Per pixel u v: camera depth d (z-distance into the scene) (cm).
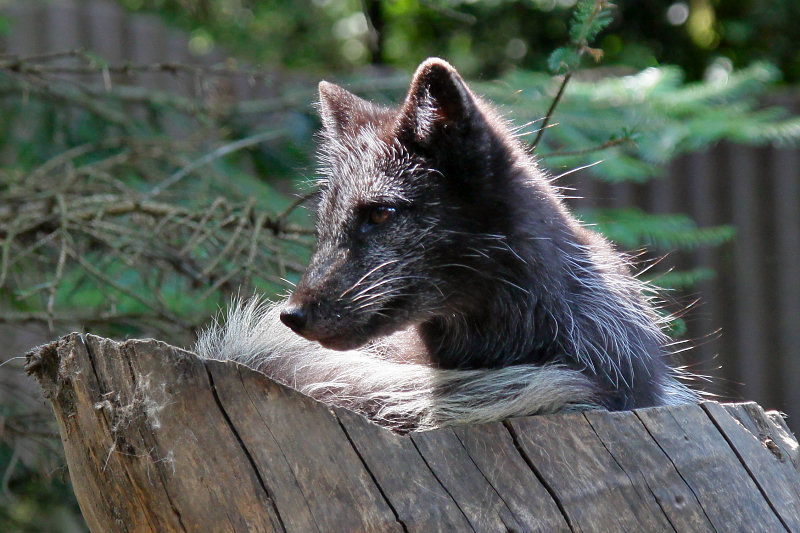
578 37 790
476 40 2436
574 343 630
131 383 424
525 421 489
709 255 1652
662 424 513
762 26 2461
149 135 1305
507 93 1070
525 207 641
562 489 476
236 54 2577
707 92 1182
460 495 458
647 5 2464
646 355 663
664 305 1034
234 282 1034
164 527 427
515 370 597
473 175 624
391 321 622
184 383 428
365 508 441
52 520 1190
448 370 616
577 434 493
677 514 492
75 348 430
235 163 1352
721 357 1661
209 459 427
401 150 632
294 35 2897
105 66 1064
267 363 589
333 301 603
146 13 2442
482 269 627
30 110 1253
